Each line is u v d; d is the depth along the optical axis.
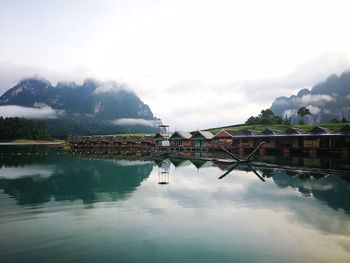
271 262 13.98
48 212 22.36
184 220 20.05
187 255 14.71
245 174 39.16
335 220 19.80
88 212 22.25
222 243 16.11
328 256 14.52
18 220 20.34
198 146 81.62
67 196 27.94
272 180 34.31
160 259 14.32
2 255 14.75
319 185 30.98
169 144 95.06
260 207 23.08
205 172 42.25
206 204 24.17
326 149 55.03
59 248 15.57
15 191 30.56
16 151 98.69
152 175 40.78
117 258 14.43
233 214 21.31
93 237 17.06
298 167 40.38
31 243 16.23
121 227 18.75
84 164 55.97
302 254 14.74
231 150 70.75
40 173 43.81
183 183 33.91
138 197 27.14
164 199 26.16
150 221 19.86
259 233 17.55
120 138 115.00
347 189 28.95
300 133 60.03
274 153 65.56
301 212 21.62
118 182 35.56
